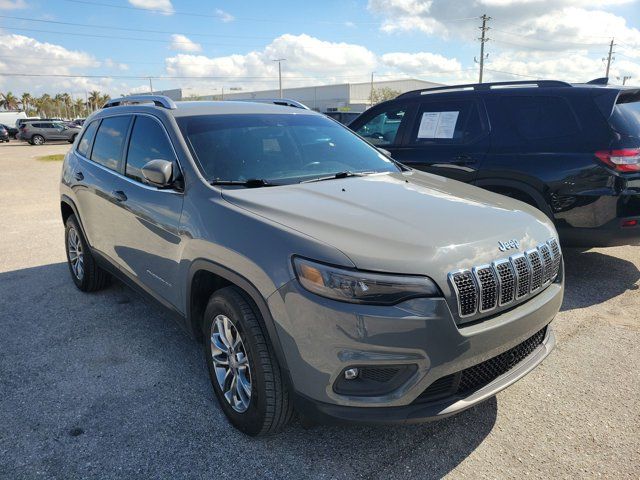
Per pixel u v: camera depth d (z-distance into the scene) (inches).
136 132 151.1
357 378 88.3
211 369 115.1
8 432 109.4
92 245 176.1
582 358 140.7
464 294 90.0
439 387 91.6
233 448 104.4
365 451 103.7
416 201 114.5
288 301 89.6
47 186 516.1
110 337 155.3
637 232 177.6
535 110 196.4
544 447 104.6
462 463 100.2
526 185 193.2
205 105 152.1
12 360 141.3
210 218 109.7
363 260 86.4
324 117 170.6
